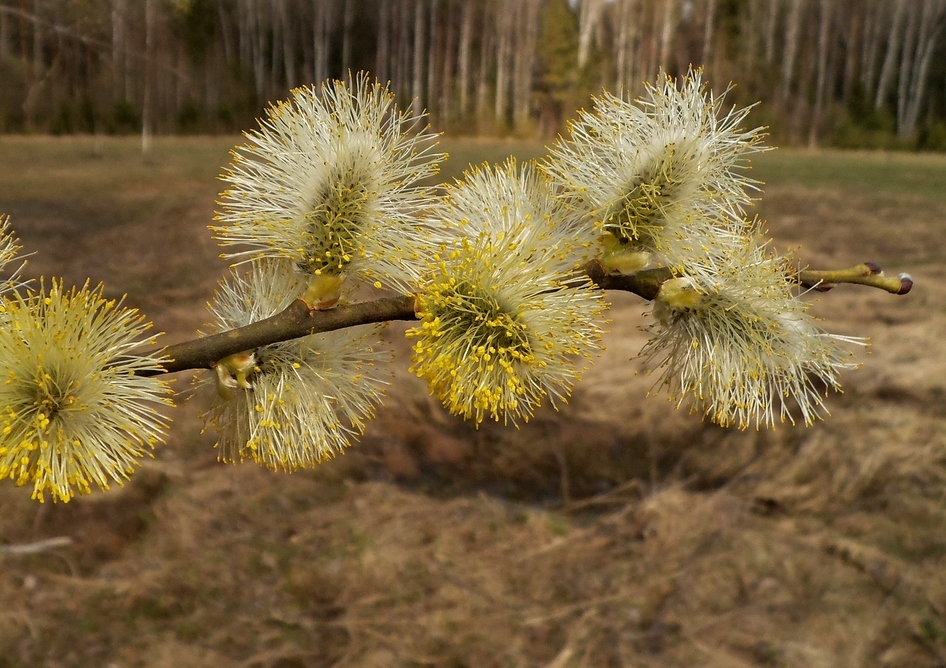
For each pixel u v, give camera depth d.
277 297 1.94
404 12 44.94
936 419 7.51
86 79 14.95
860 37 49.41
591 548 6.45
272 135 1.79
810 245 14.84
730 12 43.75
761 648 5.36
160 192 18.02
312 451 1.94
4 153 23.66
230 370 1.83
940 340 9.42
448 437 7.82
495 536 6.55
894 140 42.88
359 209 1.72
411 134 1.83
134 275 11.54
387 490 7.03
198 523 6.45
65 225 14.07
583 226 1.87
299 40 44.53
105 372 1.60
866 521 6.38
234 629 5.51
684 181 1.85
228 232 1.75
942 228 16.59
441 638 5.50
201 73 33.50
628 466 7.59
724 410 1.94
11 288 1.62
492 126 40.28
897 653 5.25
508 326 1.74
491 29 46.66
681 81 1.96
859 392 8.18
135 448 1.63
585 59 40.97
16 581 5.70
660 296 1.87
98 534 6.23
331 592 5.90
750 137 1.91
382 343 2.08
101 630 5.41
